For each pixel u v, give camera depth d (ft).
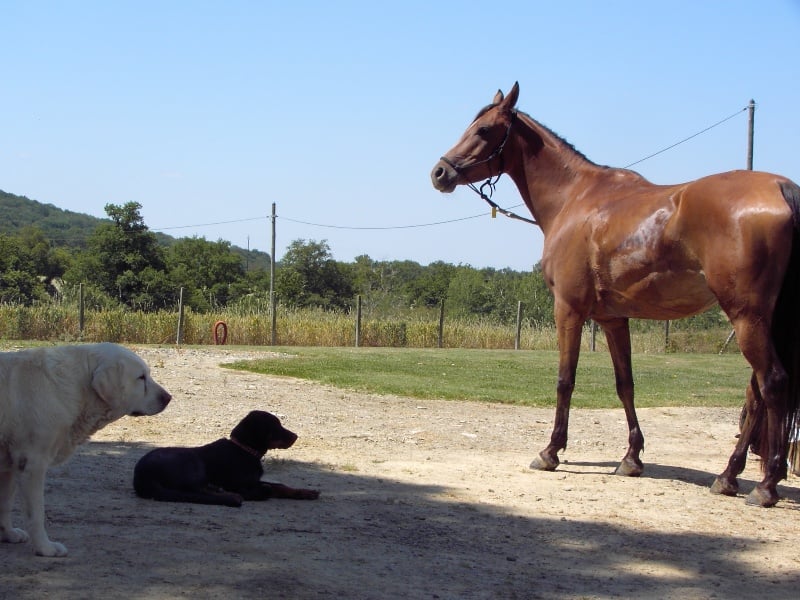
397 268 253.24
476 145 29.89
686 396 53.11
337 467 28.14
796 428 24.16
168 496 22.00
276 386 48.29
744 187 23.34
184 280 172.35
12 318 82.89
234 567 16.74
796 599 16.89
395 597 15.70
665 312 26.08
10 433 16.63
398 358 70.90
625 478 28.32
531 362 73.61
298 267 206.69
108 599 14.65
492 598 16.10
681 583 17.65
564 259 27.78
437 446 33.17
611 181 27.96
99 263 163.63
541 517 22.71
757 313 22.93
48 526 19.20
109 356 17.56
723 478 25.99
